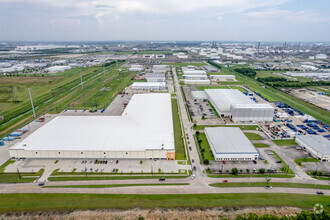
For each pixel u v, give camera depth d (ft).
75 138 257.14
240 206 173.58
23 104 425.28
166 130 279.90
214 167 227.61
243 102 404.57
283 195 186.39
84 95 491.72
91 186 196.13
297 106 429.38
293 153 256.32
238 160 241.14
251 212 164.76
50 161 235.40
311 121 352.08
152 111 346.74
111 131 276.00
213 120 355.97
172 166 228.22
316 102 458.91
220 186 197.47
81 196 183.42
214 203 176.45
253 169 223.71
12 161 234.38
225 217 163.22
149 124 297.74
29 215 165.37
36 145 241.76
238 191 191.01
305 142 263.49
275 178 210.38
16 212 167.94
